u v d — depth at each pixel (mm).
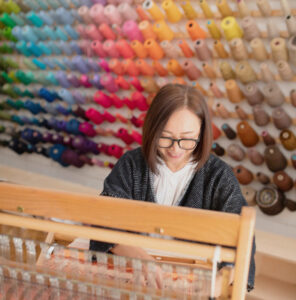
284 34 2023
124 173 1075
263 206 2189
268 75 2045
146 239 703
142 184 1064
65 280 768
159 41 2398
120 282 745
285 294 2035
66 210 710
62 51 2693
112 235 718
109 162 2670
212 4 2246
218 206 1032
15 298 805
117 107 2572
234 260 658
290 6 2010
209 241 660
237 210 987
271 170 2188
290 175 2219
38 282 785
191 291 710
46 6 2629
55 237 1075
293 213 2207
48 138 2795
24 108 2938
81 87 2723
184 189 1048
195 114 916
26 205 728
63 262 763
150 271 720
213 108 2328
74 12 2477
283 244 1980
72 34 2537
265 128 2236
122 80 2441
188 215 650
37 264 774
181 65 2250
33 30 2648
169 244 689
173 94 906
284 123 2078
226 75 2146
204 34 2213
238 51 2057
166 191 1060
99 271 753
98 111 2615
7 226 1071
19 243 769
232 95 2145
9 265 784
